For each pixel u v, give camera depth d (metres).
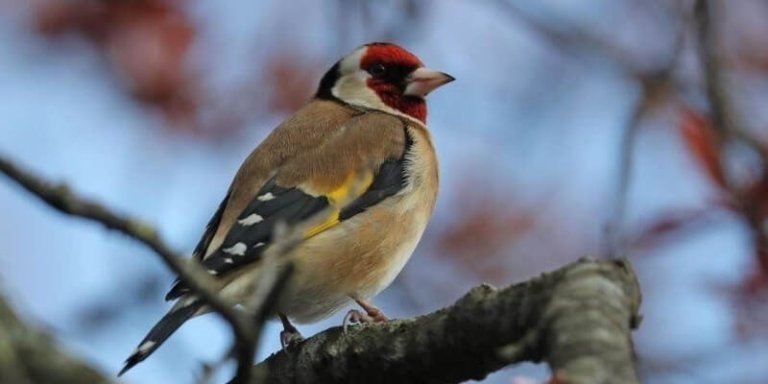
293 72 13.65
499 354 6.29
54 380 5.70
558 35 13.39
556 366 5.73
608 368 5.62
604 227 9.33
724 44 13.12
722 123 10.50
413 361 7.20
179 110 13.36
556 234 14.40
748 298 11.16
